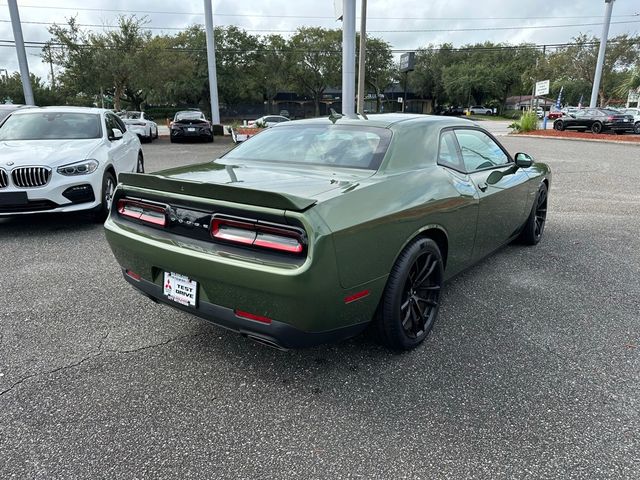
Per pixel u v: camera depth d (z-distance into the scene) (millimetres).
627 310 3658
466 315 3564
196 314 2643
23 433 2293
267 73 55500
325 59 55344
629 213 6988
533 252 5070
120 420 2395
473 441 2244
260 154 3467
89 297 3879
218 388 2668
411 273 2936
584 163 13086
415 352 3043
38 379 2732
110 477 2031
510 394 2602
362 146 3164
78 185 5730
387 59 58500
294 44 56000
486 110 71312
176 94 52031
